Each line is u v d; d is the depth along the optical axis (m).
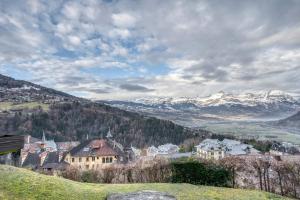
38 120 152.75
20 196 12.41
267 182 19.94
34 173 16.50
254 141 134.00
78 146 60.75
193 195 15.62
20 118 153.50
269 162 20.06
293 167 19.12
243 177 20.16
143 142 147.38
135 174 22.67
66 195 13.77
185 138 160.50
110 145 62.50
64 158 61.66
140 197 13.86
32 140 112.69
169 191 16.33
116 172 22.98
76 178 23.19
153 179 21.83
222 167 19.64
